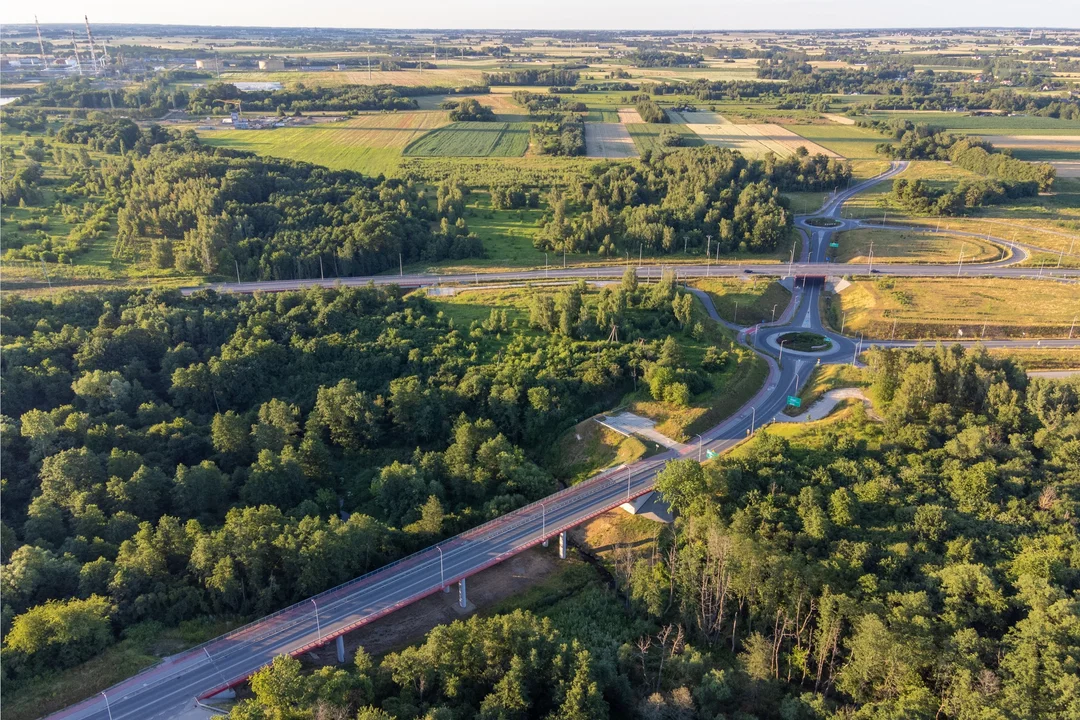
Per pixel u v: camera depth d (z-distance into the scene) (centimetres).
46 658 10788
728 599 12400
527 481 15700
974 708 9462
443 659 10612
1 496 14688
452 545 13838
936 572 11562
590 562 14662
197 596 12156
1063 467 13838
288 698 9600
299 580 12469
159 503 14975
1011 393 15725
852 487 13600
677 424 17738
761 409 18750
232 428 16875
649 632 12500
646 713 10400
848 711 10338
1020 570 11338
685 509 13862
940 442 14988
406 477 15588
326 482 16988
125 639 11469
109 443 16362
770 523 12900
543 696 10706
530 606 13425
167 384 19688
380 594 12475
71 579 12106
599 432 17888
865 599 11181
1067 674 9406
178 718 10019
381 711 9650
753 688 10981
